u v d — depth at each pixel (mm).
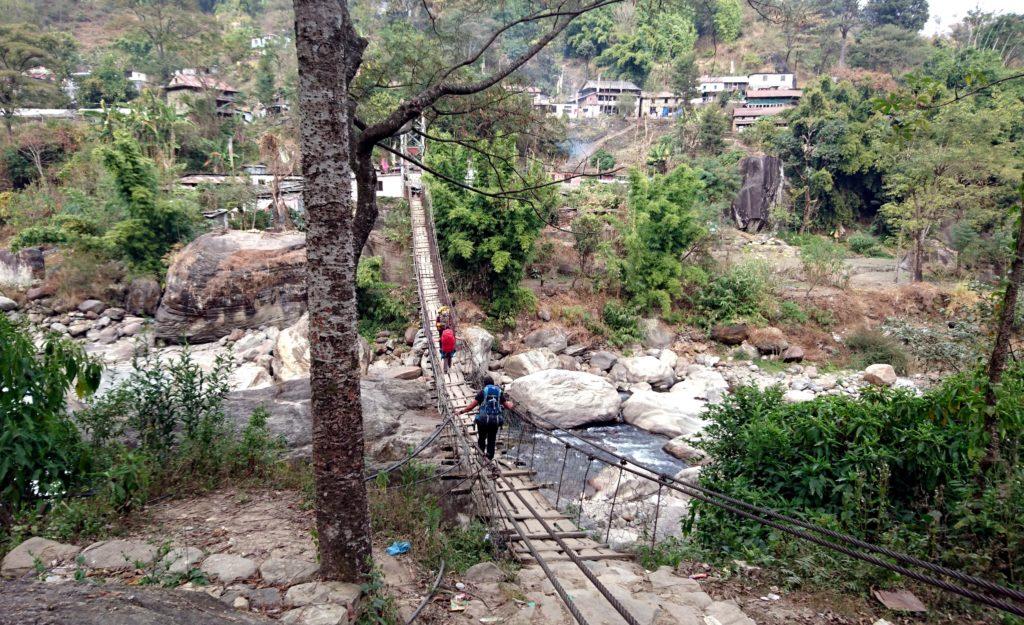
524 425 11680
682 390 20703
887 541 4641
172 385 7008
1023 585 4055
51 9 76625
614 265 25547
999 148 30953
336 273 3807
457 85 5379
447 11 6715
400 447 8859
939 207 30453
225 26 75312
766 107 54875
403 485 6727
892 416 5609
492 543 5992
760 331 24672
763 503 5734
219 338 21953
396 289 24375
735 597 4547
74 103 50531
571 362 22094
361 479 3977
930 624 3992
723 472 6559
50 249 26312
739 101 59969
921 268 31578
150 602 3145
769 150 47000
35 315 22531
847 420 5738
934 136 31453
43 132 38281
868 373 21266
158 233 24719
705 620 4062
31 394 5254
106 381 14070
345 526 3896
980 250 29688
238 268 21969
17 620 2750
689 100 54750
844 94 46406
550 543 6543
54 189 35031
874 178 44594
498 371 21562
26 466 4988
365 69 6793
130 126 34531
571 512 8422
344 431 3869
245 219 29906
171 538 4621
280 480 6570
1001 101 39062
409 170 31250
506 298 23406
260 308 22438
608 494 10859
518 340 23125
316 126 3688
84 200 28469
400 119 5324
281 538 4703
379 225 27641
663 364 22125
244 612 3383
